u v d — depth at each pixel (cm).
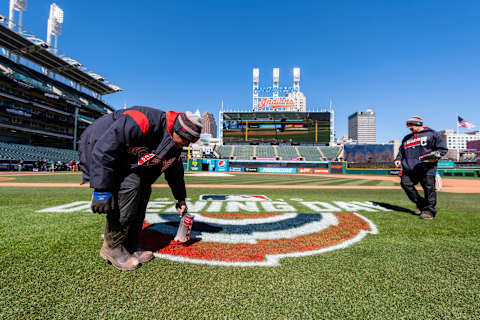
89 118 4928
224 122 4903
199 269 174
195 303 129
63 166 3434
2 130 3753
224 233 281
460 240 256
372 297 139
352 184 1515
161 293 139
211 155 4753
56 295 135
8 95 3416
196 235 270
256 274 167
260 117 4828
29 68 3991
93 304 127
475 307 131
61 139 4591
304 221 350
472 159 4441
